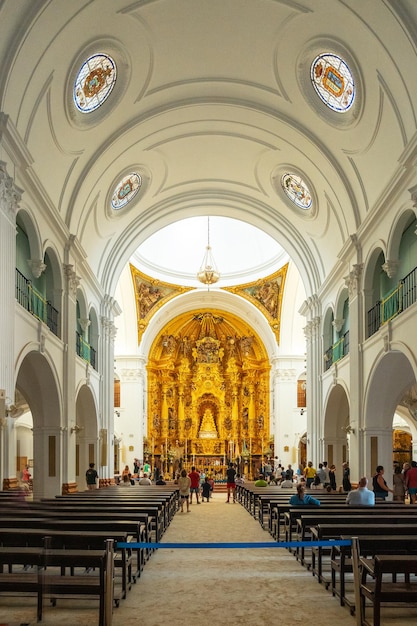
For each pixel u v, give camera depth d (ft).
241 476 108.27
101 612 19.60
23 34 36.47
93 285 69.51
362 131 48.49
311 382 78.23
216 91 54.80
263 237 107.24
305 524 28.66
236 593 24.76
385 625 20.43
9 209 38.96
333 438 73.00
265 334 116.06
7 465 38.29
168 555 33.53
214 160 67.21
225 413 122.72
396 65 40.06
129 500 40.16
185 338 123.34
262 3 43.80
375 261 54.70
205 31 47.37
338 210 60.34
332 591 24.56
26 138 43.29
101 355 74.79
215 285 110.11
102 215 65.87
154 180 68.49
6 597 23.75
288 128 56.39
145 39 46.83
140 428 109.19
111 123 53.98
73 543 22.88
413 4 35.76
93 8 40.29
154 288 109.09
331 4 40.50
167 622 20.90
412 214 45.24
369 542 22.41
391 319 46.93
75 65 43.80
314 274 75.05
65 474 55.11
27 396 54.54
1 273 37.47
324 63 47.09
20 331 42.60
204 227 110.63
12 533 22.74
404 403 73.82
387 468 54.39
